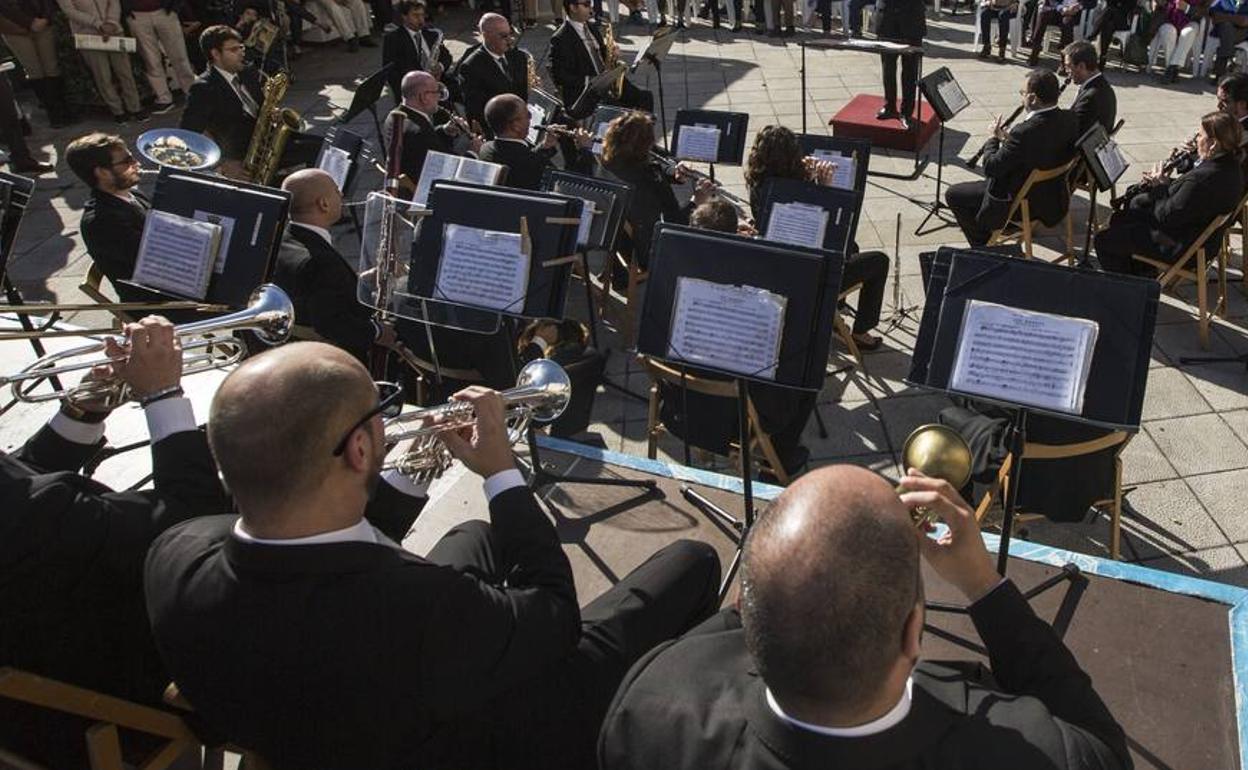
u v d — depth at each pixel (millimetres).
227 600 1538
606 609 2178
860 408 5016
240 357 2938
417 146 6570
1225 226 5258
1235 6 9641
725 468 4578
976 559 1598
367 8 13062
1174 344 5367
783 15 12875
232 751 2266
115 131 9867
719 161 6332
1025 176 5930
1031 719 1339
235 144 7195
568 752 1916
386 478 2318
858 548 1191
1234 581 3775
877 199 7512
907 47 6570
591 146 6574
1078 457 3445
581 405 4383
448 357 4234
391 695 1509
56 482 1852
